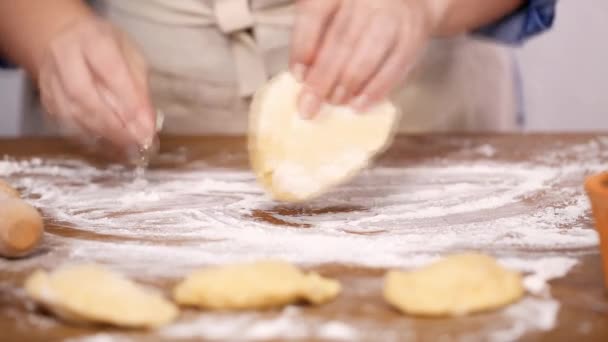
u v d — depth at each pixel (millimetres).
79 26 1396
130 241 1146
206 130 1671
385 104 1232
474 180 1360
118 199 1295
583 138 1584
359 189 1322
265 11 1576
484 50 1804
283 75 1229
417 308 952
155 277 1048
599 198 979
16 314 969
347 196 1292
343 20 1220
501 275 991
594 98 2666
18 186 1358
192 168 1438
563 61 2645
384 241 1137
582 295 992
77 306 936
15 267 1072
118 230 1180
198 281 977
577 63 2643
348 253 1103
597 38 2602
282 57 1599
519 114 1985
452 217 1213
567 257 1082
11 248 1075
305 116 1200
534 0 1624
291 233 1166
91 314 934
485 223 1190
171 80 1641
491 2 1596
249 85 1606
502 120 1867
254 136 1215
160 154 1510
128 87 1324
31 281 971
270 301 966
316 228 1182
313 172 1202
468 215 1219
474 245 1121
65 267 1063
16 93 2682
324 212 1234
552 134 1614
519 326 941
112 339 929
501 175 1384
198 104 1652
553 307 969
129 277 1048
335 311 967
